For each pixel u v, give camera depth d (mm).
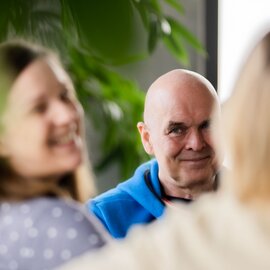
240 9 3678
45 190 1068
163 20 2705
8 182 1059
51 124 1056
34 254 1005
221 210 792
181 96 2029
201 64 3781
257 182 760
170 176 2043
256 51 795
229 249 756
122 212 2035
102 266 784
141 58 2604
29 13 2480
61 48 2598
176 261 758
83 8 2121
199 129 2031
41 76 1066
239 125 772
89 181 1180
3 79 1048
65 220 1012
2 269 1025
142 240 798
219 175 2066
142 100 2889
